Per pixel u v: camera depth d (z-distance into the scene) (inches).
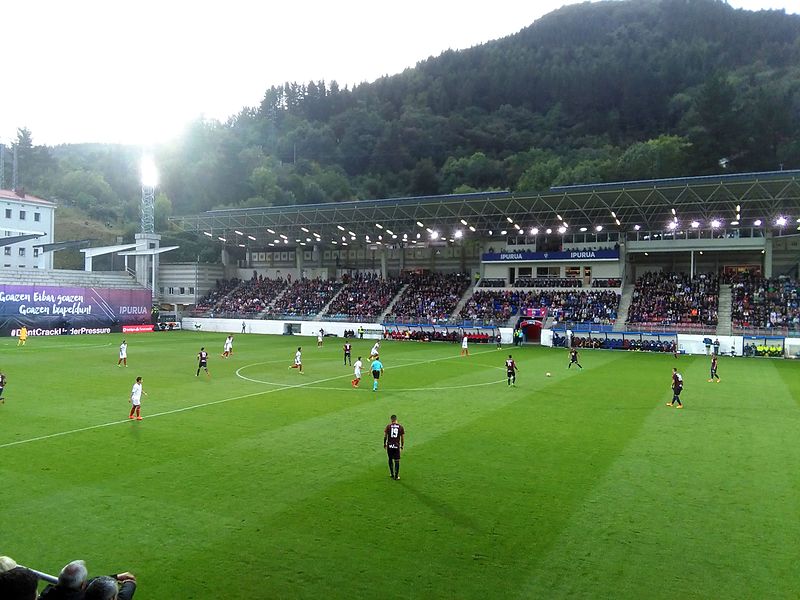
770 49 6983.3
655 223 2790.4
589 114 6446.9
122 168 5984.3
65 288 2910.9
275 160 5861.2
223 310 3417.8
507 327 2679.6
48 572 412.5
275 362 1761.8
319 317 3102.9
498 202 2635.3
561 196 2507.4
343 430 858.1
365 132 6732.3
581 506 549.0
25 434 815.1
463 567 423.2
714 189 2276.1
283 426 881.5
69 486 595.8
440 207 2775.6
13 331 2679.6
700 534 485.1
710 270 2952.8
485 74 7583.7
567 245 3036.4
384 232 3253.0
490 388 1284.4
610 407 1061.8
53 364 1631.4
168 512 526.6
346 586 393.7
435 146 6387.8
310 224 3147.1
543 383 1373.0
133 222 4877.0
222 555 439.8
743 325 2326.5
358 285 3356.3
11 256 3358.8
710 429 882.8
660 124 5915.4
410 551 448.8
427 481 621.9
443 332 2790.4
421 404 1079.6
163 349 2140.7
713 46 7106.3
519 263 3002.0
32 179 5748.0
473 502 558.3
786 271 2800.2
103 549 449.4
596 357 2080.5
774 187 2210.9
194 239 4330.7
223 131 6023.6
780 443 797.2
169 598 375.9
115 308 3154.5
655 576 411.8
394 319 2950.3
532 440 806.5
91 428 855.7
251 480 619.8
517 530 491.5
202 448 748.6
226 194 5305.1
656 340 2393.0
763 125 4212.6
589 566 426.3
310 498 565.6
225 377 1417.3
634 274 3095.5
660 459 712.4
